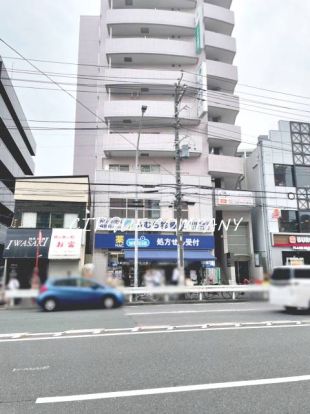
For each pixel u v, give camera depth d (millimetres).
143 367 5918
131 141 26906
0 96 33594
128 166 28016
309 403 4387
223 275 27469
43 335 8656
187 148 19938
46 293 13875
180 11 32875
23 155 45531
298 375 5461
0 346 7520
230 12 32688
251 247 27844
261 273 25953
